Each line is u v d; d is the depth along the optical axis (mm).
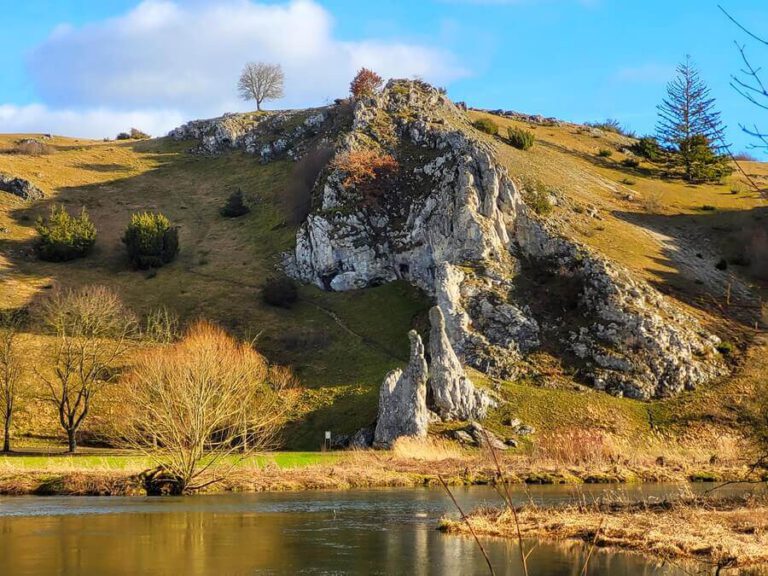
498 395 81125
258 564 26906
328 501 44156
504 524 34469
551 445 68562
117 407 75500
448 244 107312
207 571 25812
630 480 56156
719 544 28609
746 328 93750
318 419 82438
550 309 95250
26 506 40750
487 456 65938
